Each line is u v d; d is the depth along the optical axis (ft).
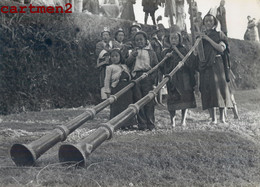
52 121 15.34
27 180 9.90
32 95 17.30
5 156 11.59
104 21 20.83
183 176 10.51
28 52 17.38
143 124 16.08
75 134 14.38
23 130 13.88
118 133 15.02
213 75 17.21
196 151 12.14
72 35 19.24
